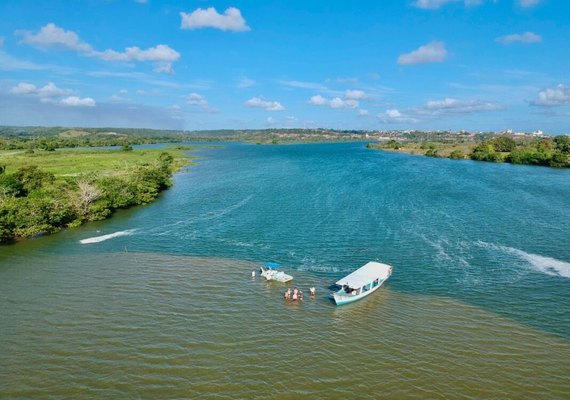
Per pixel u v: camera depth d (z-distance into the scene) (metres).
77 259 87.12
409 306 66.44
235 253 90.06
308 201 141.50
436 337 57.62
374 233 103.25
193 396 45.97
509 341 56.50
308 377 49.31
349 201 140.75
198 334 58.28
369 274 73.06
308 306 66.56
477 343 56.06
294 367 51.12
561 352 53.97
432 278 76.69
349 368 50.97
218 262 84.94
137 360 52.22
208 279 76.50
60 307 65.75
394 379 48.91
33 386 47.47
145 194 145.00
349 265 83.12
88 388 47.16
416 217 118.69
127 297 69.25
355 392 46.75
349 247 93.25
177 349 54.62
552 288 72.31
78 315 63.22
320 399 45.69
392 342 56.47
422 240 97.88
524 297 69.12
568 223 112.62
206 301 68.00
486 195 152.12
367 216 119.75
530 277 77.00
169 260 86.19
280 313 64.31
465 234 102.50
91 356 53.00
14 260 86.81
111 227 112.19
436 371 50.31
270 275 75.94
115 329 59.34
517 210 127.75
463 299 68.62
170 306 66.19
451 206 133.12
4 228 97.94
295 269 81.25
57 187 131.38
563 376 49.34
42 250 93.06
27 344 55.59
